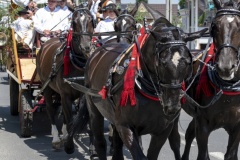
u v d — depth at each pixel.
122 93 6.19
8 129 12.09
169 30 5.73
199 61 7.22
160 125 6.29
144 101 6.14
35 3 13.89
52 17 11.55
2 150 10.02
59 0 11.61
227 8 6.49
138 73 6.18
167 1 17.16
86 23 9.20
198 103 7.02
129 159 9.28
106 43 8.56
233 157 6.96
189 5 30.83
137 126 6.32
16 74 11.69
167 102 5.58
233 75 6.27
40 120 12.79
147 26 6.45
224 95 6.65
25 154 9.71
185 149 8.34
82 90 7.75
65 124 9.65
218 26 6.34
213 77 6.72
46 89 10.34
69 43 9.35
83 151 9.95
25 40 11.88
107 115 7.05
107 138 11.01
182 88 5.88
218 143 10.62
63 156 9.55
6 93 19.81
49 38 11.67
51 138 11.09
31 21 12.12
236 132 6.86
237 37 6.25
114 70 6.66
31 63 11.42
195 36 5.79
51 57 10.14
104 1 11.96
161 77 5.62
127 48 6.95
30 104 10.98
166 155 9.59
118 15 11.05
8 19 12.90
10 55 12.64
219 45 6.32
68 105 9.36
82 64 9.21
